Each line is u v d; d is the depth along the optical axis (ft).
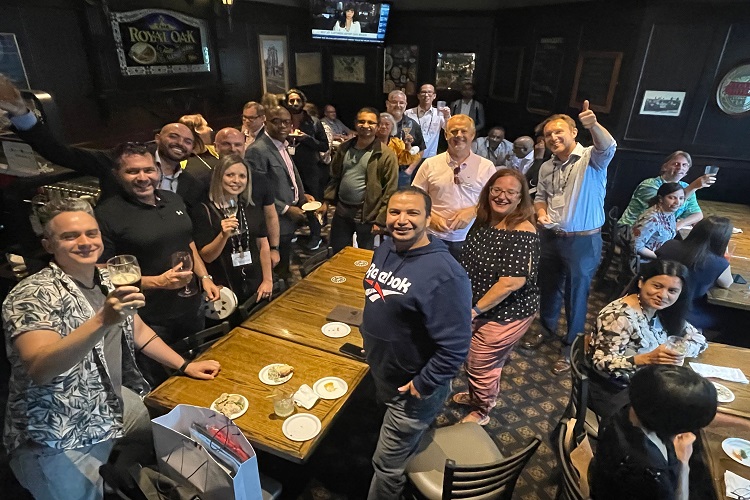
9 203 10.11
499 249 7.69
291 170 13.11
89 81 14.21
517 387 10.25
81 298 5.28
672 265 6.61
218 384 6.58
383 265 6.04
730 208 15.48
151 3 15.35
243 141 11.35
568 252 10.20
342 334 7.75
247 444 5.23
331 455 8.28
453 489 5.29
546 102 20.61
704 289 9.59
